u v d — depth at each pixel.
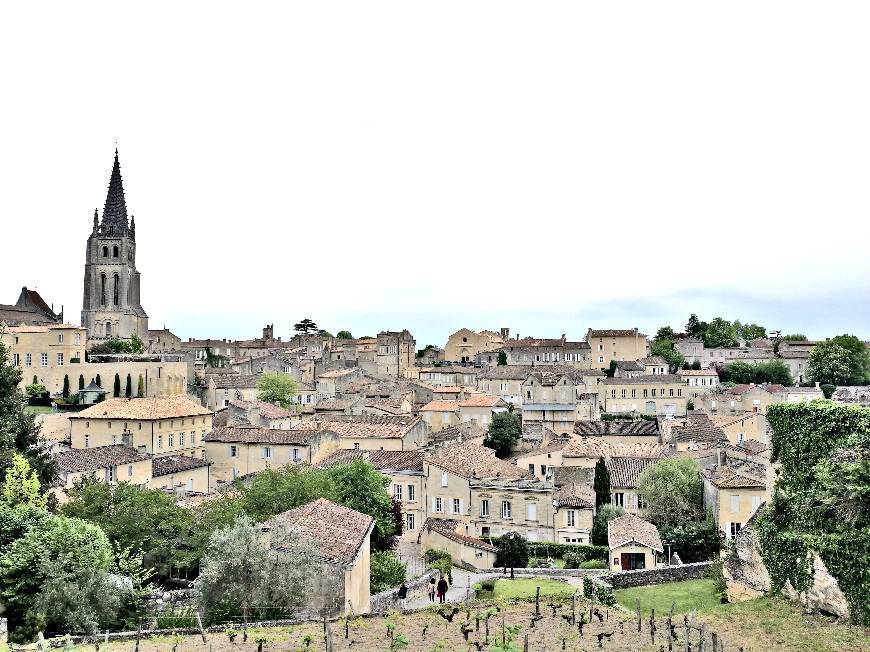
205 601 36.31
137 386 118.00
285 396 137.00
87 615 34.59
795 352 189.00
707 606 42.72
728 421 115.06
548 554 68.69
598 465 77.94
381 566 51.62
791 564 37.03
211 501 57.62
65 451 71.75
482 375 150.50
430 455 79.31
